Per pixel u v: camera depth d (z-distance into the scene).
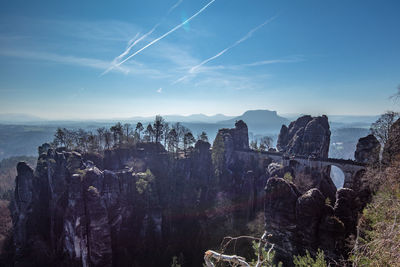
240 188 98.62
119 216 75.12
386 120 54.09
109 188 74.56
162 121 110.75
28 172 84.06
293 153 93.19
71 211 66.19
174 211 88.88
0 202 116.44
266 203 45.31
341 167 71.38
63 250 69.62
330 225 36.75
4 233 92.94
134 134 113.56
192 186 97.69
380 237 12.29
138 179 83.69
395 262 10.44
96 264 66.81
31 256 74.00
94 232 66.69
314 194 40.34
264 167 102.50
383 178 34.25
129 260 71.81
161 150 106.25
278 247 42.62
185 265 70.31
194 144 118.75
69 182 72.56
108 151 95.69
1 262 79.38
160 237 80.25
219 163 105.38
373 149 64.06
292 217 41.12
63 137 102.62
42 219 81.75
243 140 121.31
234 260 10.75
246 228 79.19
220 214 90.12
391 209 15.27
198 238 78.75
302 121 104.88
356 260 13.66
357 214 37.50
